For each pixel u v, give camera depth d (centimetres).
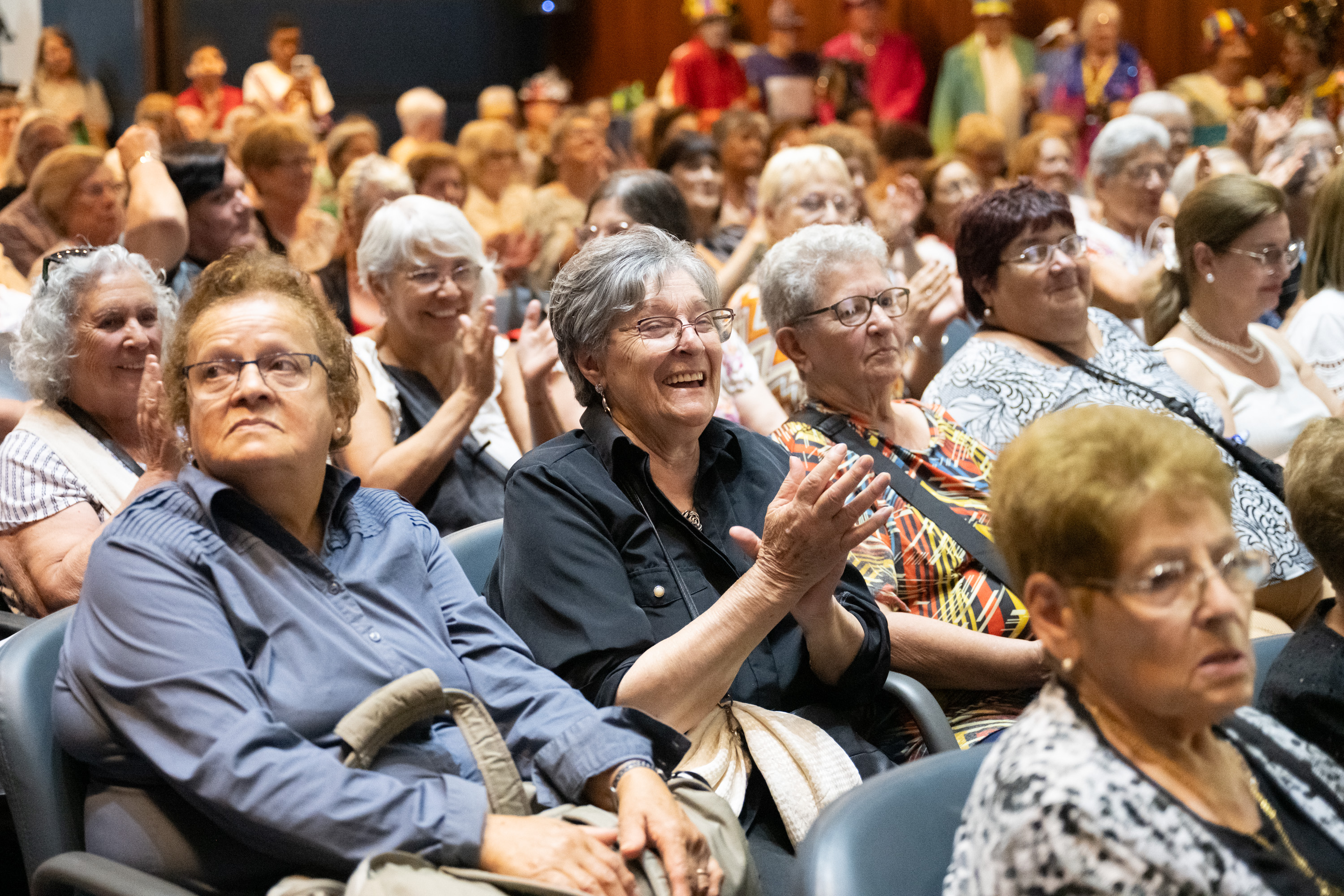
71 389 233
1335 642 158
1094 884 112
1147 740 122
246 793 148
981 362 288
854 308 243
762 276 255
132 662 155
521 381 310
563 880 148
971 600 229
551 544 190
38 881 153
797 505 173
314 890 145
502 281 438
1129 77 830
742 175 548
